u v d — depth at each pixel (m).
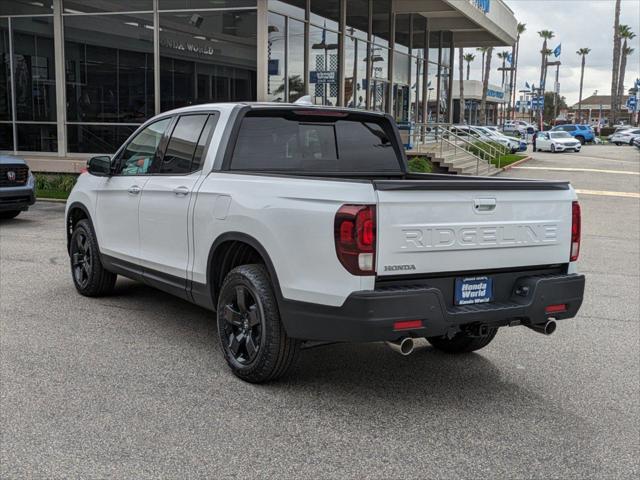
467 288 4.49
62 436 3.95
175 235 5.55
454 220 4.32
